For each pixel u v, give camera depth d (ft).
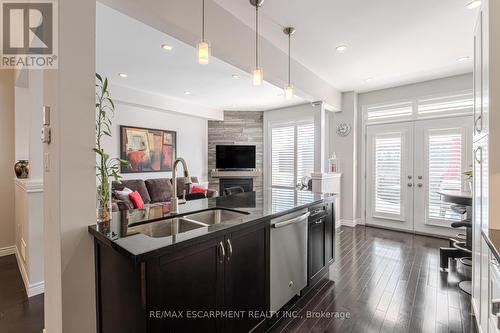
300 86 12.23
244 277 5.83
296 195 9.86
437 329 6.68
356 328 6.75
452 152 14.11
